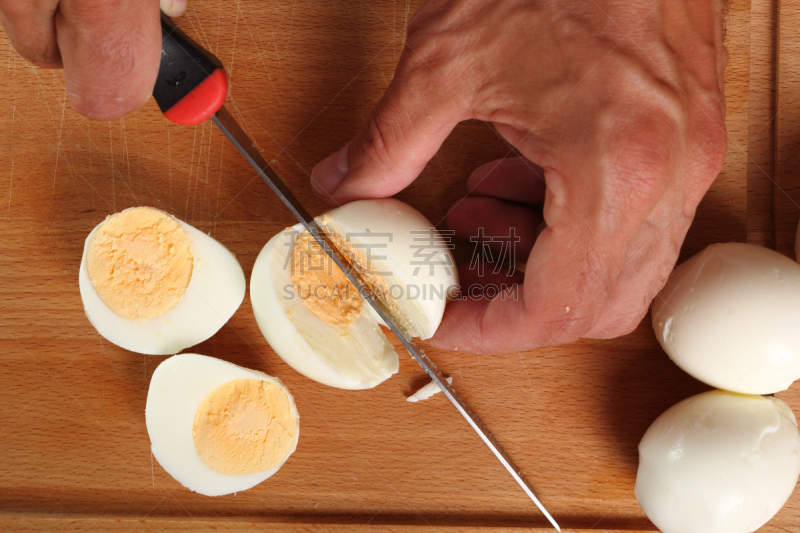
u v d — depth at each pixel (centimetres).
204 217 44
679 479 41
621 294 38
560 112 36
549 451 44
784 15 43
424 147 39
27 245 44
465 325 41
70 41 36
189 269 42
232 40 44
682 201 37
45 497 43
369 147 39
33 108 44
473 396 44
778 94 43
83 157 44
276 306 42
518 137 38
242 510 44
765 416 41
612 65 36
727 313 40
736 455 40
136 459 44
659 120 36
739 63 43
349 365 42
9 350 44
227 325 44
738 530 40
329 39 44
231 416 42
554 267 37
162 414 42
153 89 38
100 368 44
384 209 41
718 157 37
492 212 43
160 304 42
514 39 36
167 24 38
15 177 44
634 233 36
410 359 44
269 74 44
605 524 43
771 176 43
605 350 44
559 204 37
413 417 44
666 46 36
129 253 42
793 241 43
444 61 37
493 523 43
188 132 44
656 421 42
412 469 44
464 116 38
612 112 36
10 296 44
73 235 44
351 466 44
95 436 44
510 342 40
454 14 37
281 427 43
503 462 42
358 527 43
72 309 44
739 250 41
